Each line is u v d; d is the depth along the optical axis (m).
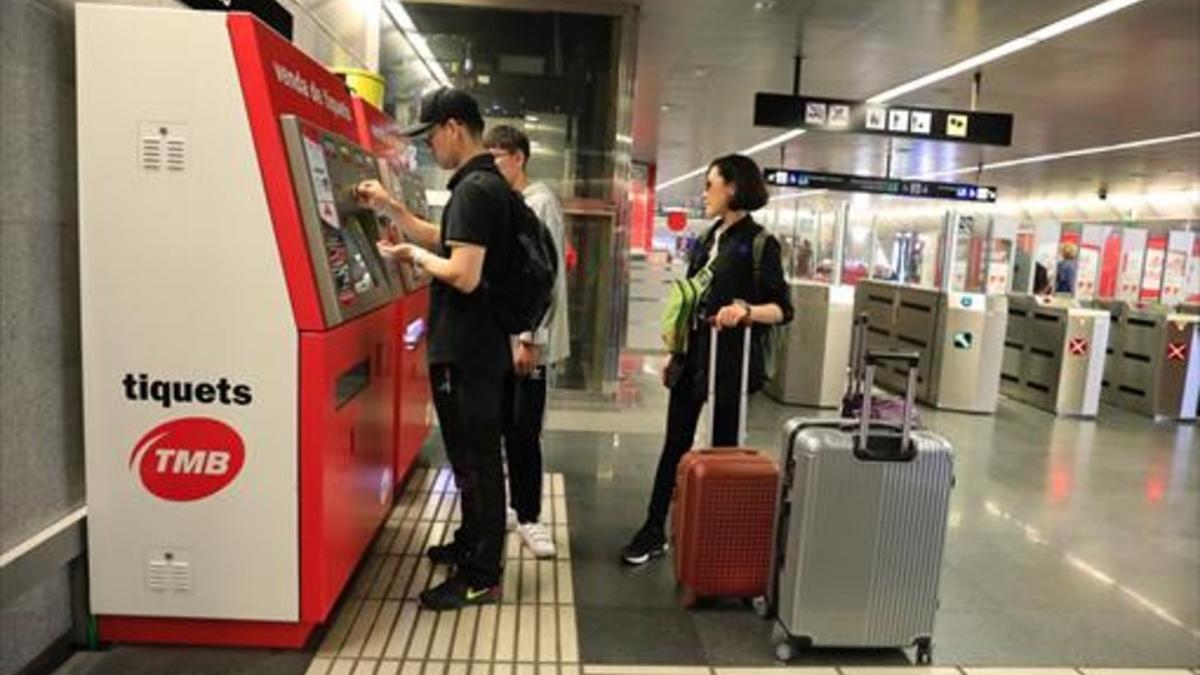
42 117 2.10
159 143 2.16
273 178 2.18
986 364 6.94
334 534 2.38
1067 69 7.64
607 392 6.44
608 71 6.51
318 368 2.23
